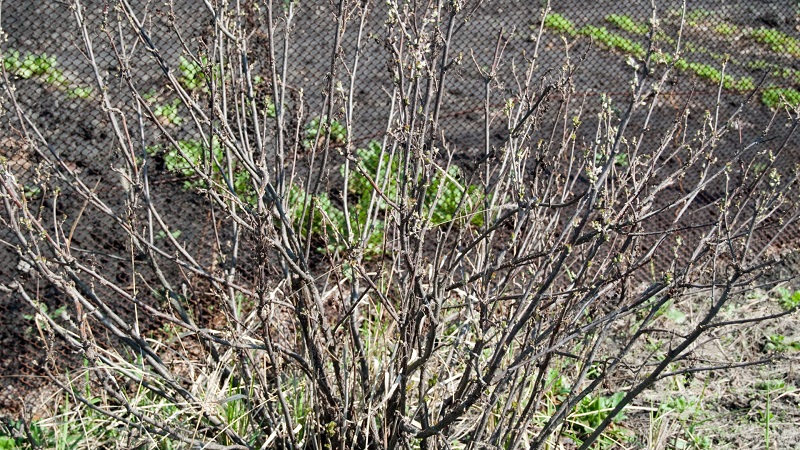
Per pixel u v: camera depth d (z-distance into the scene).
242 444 3.08
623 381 4.08
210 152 2.80
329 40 5.37
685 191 5.52
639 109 6.24
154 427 3.06
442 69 2.68
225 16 3.17
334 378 3.20
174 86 2.76
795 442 3.90
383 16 5.66
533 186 3.06
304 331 2.90
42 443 3.32
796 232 5.44
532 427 3.49
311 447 3.13
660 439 3.73
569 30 6.86
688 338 2.75
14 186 3.09
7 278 4.07
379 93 5.69
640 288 4.95
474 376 2.90
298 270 2.71
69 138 4.78
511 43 6.75
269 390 3.32
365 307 4.05
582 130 5.84
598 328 3.47
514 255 3.03
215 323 3.97
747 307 4.82
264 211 2.67
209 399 3.12
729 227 3.03
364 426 3.02
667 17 6.75
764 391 4.20
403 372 2.78
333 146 4.93
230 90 3.39
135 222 3.04
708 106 6.48
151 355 2.92
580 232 2.50
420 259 2.69
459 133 5.80
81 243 4.33
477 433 2.89
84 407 3.50
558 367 3.81
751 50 6.86
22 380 3.78
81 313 2.83
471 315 2.78
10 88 3.02
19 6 4.78
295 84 5.35
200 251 4.16
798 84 6.79
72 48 5.19
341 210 4.72
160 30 4.54
